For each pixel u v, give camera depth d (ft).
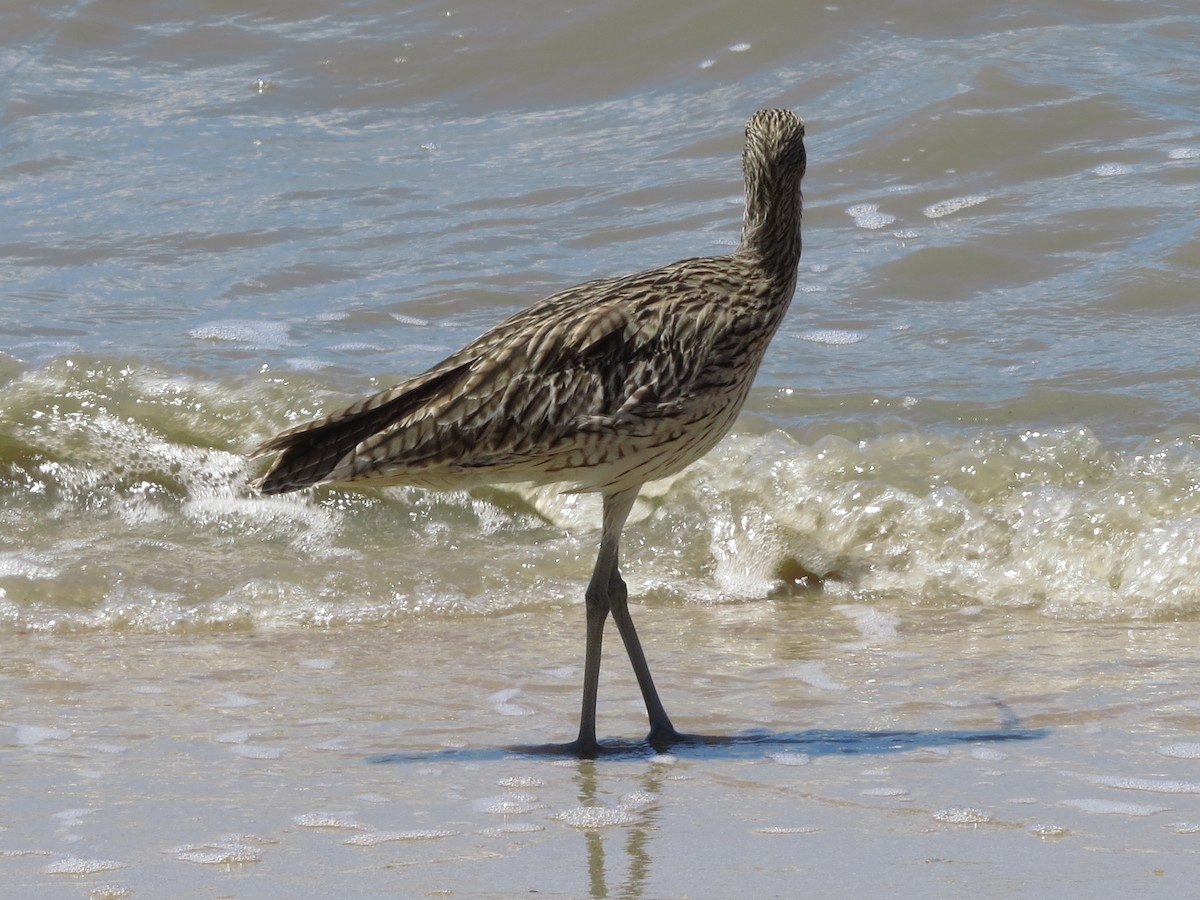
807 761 28.22
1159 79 71.05
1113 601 38.06
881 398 48.62
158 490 47.11
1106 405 47.75
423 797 26.58
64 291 58.95
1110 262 57.36
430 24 80.12
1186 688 31.53
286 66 79.00
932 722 30.17
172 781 27.25
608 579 29.96
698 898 22.40
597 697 32.27
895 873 23.16
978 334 53.31
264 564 40.96
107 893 22.65
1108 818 25.14
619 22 78.23
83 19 82.48
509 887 22.84
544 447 29.04
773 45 76.43
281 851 24.21
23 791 26.71
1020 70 71.41
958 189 63.57
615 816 25.64
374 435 29.01
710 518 42.68
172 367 50.80
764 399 48.91
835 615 38.29
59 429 48.49
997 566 39.96
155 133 73.92
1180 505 40.22
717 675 33.60
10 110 75.77
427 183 68.13
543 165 69.10
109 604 38.47
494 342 29.63
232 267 60.95
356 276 59.62
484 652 35.45
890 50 75.20
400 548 42.91
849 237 60.75
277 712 31.22
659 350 29.14
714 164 67.56
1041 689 31.86
